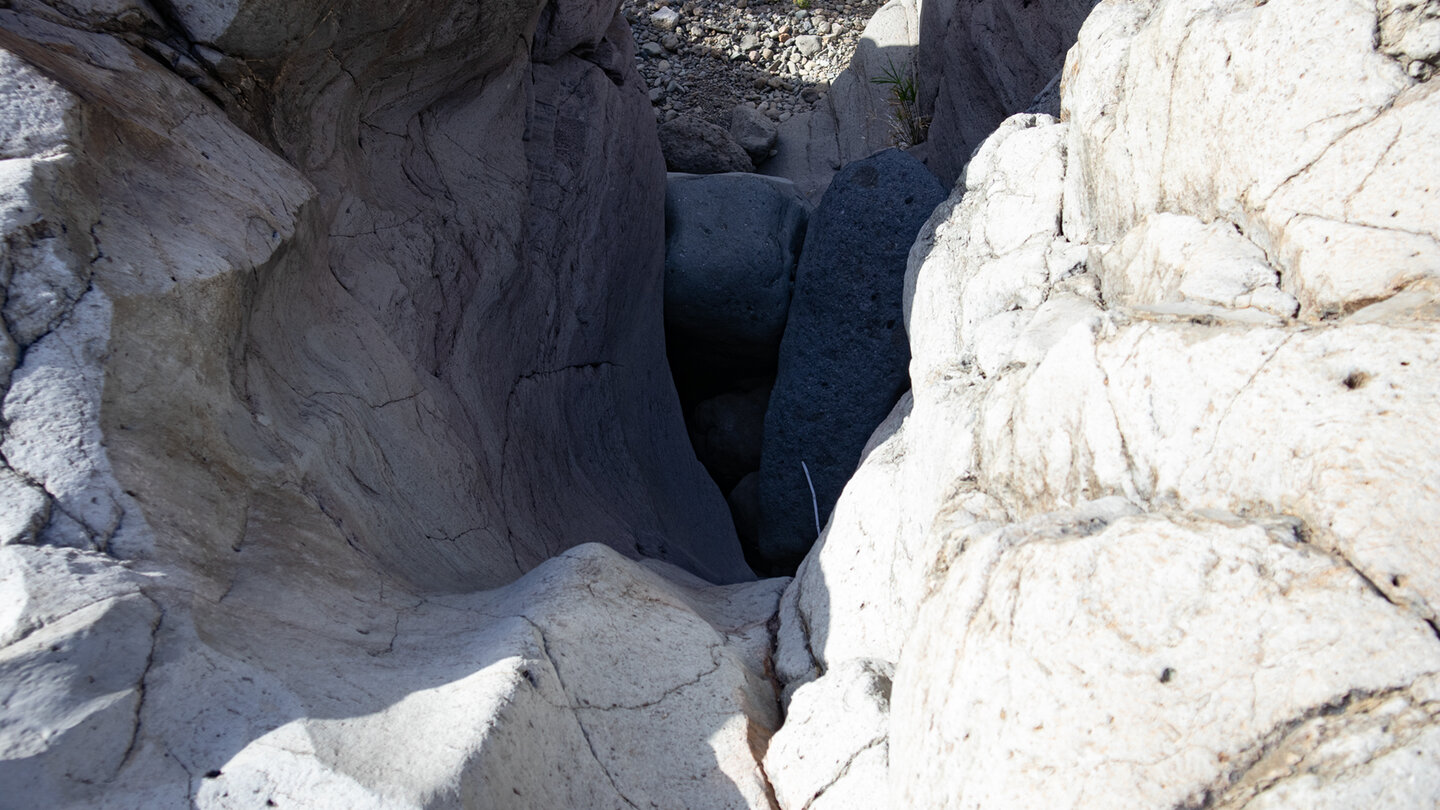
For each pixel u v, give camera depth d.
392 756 1.96
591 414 5.59
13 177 2.26
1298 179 2.03
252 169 3.11
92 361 2.23
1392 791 1.28
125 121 2.71
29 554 1.95
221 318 2.59
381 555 2.90
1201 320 1.93
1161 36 2.54
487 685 2.21
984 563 1.87
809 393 5.80
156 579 2.05
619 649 2.70
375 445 3.28
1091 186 3.04
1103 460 1.97
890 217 5.62
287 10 3.23
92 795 1.72
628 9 9.62
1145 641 1.56
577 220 5.39
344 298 3.59
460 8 4.08
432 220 4.30
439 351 4.10
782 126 8.93
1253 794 1.39
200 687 1.95
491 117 4.84
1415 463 1.47
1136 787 1.48
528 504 4.40
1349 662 1.38
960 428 2.64
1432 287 1.71
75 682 1.80
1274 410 1.67
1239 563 1.53
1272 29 2.11
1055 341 2.56
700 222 6.54
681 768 2.52
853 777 2.34
